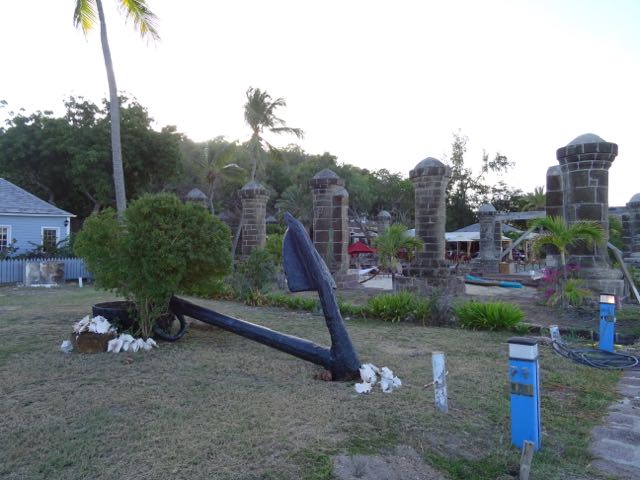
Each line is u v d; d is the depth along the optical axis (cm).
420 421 401
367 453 343
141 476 306
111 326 667
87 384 498
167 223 678
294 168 4331
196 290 742
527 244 2744
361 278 2039
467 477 320
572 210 1076
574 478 320
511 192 4325
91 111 2656
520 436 359
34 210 2117
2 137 2569
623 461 346
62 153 2538
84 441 357
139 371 546
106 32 1524
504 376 541
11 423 393
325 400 447
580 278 1038
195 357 612
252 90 2911
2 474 312
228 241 750
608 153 1034
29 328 817
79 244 694
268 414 411
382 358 620
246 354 632
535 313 967
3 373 537
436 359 432
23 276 1853
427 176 1386
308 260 522
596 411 446
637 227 1934
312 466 322
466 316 856
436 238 1380
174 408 425
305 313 1013
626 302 1121
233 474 309
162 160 2706
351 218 3688
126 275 657
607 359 619
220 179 3266
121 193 1545
